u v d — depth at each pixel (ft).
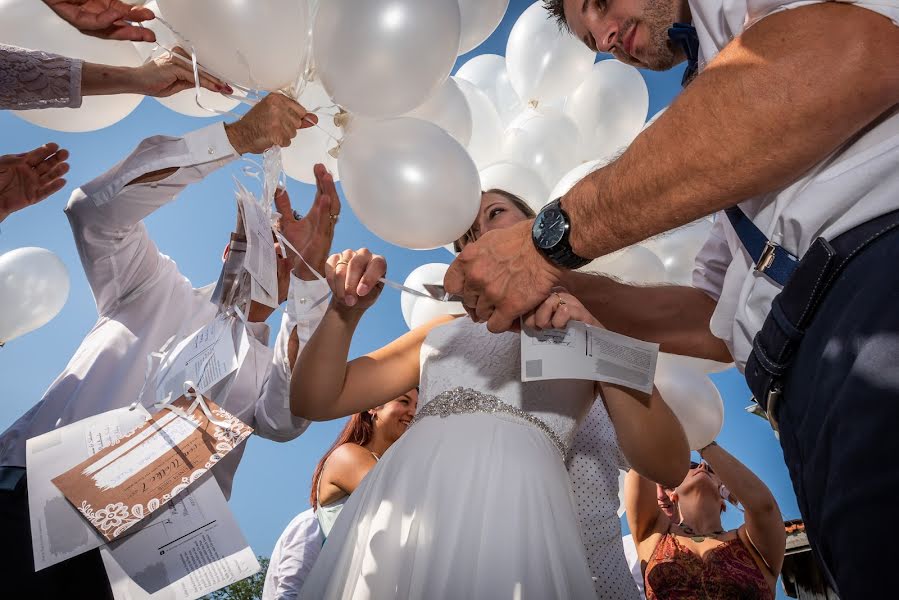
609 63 8.80
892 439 2.49
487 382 5.56
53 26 5.88
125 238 6.39
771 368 3.23
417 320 8.56
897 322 2.63
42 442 5.22
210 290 7.29
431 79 5.24
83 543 4.78
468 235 6.59
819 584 10.81
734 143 3.12
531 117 8.50
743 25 3.50
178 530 4.97
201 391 5.24
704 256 5.29
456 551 4.51
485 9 7.29
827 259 2.97
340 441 9.66
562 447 5.50
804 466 3.04
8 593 5.03
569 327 4.87
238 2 4.81
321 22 5.11
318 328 5.77
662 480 5.74
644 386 4.83
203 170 5.82
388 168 5.20
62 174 6.50
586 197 3.92
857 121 2.97
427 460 5.08
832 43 2.93
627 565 6.92
